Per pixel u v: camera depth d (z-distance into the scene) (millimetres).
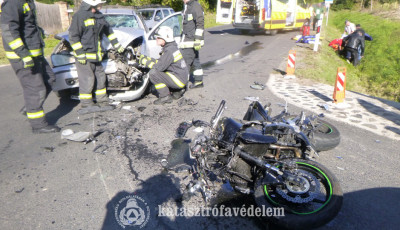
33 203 3131
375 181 3551
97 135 4668
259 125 3205
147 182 3473
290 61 8648
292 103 6383
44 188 3373
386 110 6074
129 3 25297
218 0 19172
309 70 9688
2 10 3928
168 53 5637
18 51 4062
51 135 4684
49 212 3000
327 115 5723
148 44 6672
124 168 3756
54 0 25375
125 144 4379
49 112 5652
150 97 6582
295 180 2701
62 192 3303
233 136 2980
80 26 4863
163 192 3299
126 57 6031
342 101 6398
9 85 7625
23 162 3898
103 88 5719
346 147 4426
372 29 22984
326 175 2854
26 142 4445
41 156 4051
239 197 3217
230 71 9289
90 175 3615
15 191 3326
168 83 5930
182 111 5699
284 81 8305
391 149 4379
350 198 3225
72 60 5688
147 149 4230
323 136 4043
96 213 2986
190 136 4598
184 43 6625
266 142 2885
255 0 17828
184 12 6602
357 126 5230
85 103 5602
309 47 14344
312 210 2773
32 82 4488
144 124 5098
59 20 18094
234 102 6273
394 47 17234
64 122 5176
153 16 12234
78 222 2867
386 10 30469
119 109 5809
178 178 3543
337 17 33031
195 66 7055
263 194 2832
